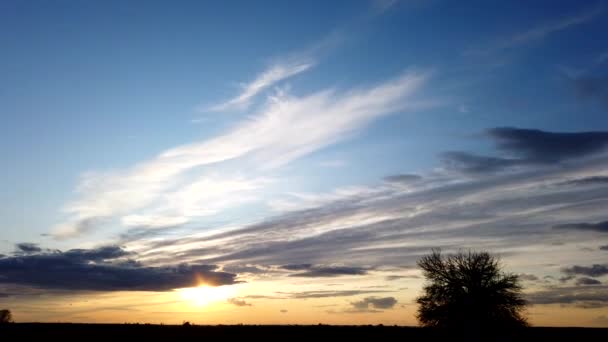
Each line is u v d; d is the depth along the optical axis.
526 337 58.66
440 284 59.31
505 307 56.78
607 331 97.94
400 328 104.56
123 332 89.31
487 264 58.75
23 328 95.81
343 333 87.50
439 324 58.00
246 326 112.38
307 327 109.88
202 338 78.38
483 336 56.47
